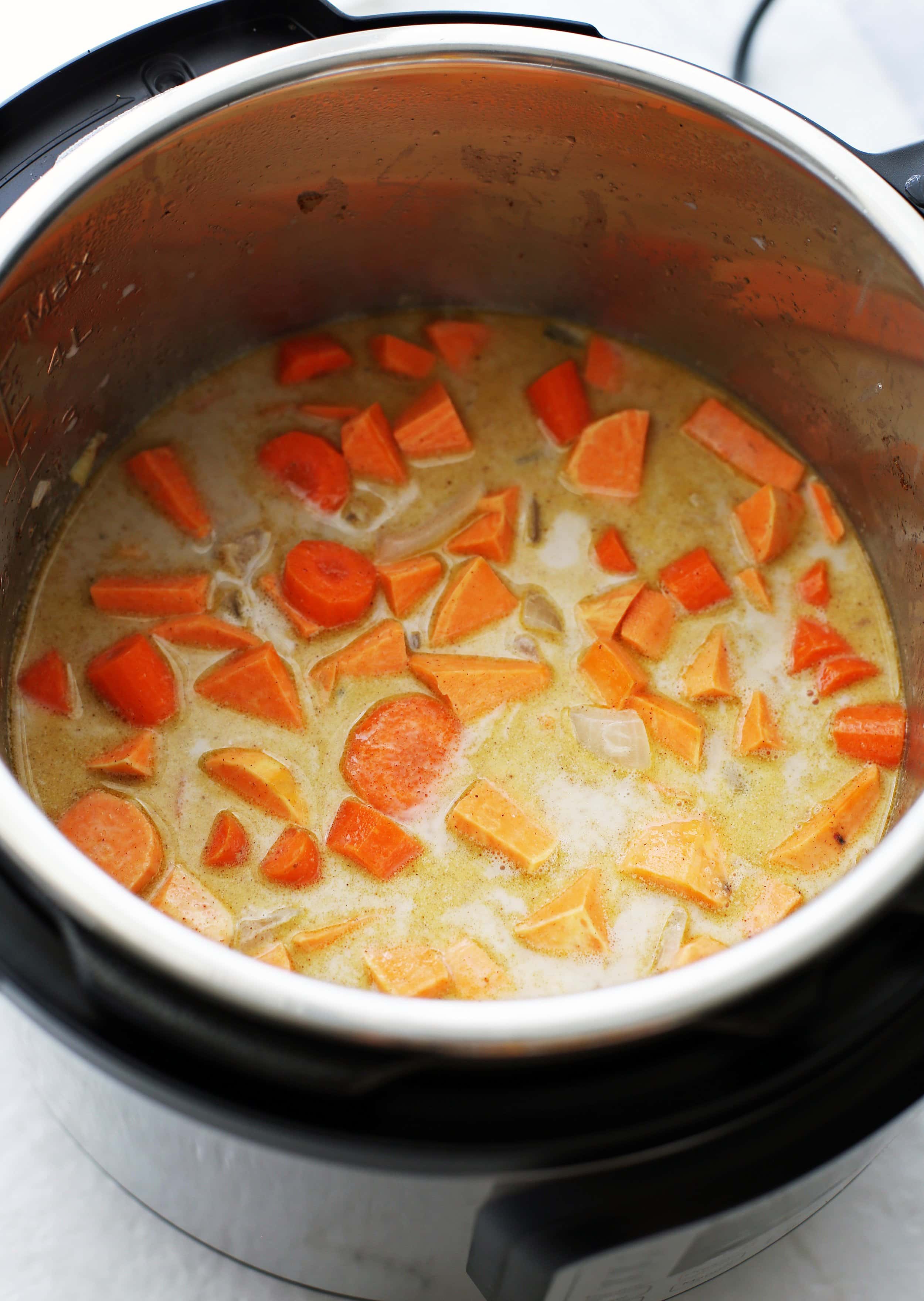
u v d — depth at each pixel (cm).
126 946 46
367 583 60
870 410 60
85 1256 58
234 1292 58
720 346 63
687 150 58
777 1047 48
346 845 57
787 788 59
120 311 59
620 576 62
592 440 63
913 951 49
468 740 59
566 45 56
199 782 58
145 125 54
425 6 71
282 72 55
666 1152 47
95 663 59
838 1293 58
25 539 59
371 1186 48
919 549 59
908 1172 59
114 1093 50
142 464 62
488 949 56
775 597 62
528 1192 48
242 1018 47
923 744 58
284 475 62
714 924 56
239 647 60
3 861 48
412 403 64
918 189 56
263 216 60
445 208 61
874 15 71
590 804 58
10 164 55
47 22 69
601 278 63
